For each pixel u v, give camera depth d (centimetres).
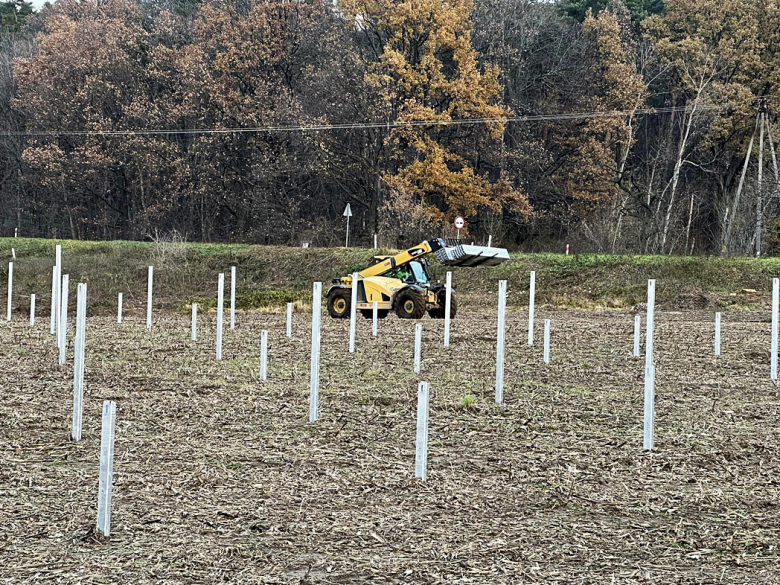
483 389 1518
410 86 5556
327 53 5906
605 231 5559
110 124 5891
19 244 4959
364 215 6219
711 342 2266
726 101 5838
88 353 2005
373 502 859
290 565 690
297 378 1625
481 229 5966
